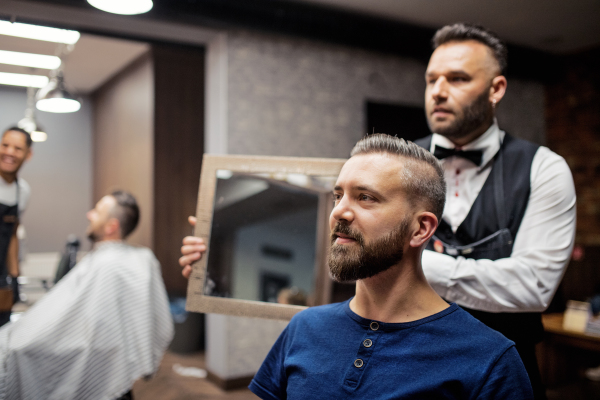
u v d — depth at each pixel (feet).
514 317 3.88
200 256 4.10
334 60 13.12
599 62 15.30
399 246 2.57
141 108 17.20
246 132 11.82
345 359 2.63
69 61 18.02
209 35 11.76
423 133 14.52
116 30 11.14
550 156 3.92
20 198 8.81
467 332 2.51
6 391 5.99
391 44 13.10
